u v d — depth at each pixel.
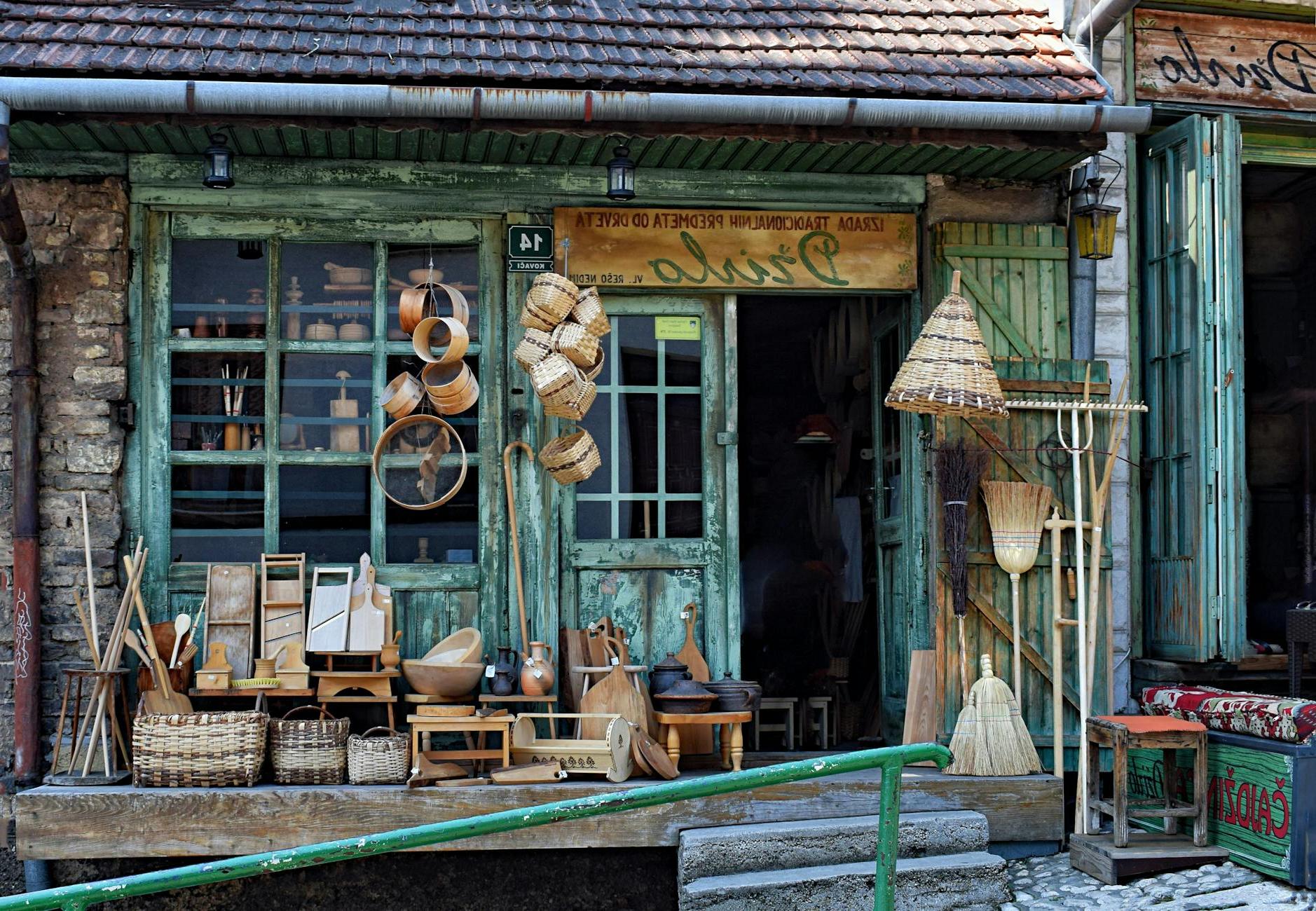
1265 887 5.44
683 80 6.06
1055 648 6.66
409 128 5.93
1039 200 7.11
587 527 6.97
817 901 5.62
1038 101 6.27
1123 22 7.40
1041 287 7.04
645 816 5.97
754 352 10.22
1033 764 6.36
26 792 5.77
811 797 6.09
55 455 6.41
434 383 6.55
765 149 6.49
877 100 6.03
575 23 6.70
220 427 6.68
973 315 6.89
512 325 6.77
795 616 9.61
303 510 6.72
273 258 6.74
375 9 6.68
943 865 5.69
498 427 6.82
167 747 5.88
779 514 10.01
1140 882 5.70
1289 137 7.70
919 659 6.72
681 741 6.66
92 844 5.73
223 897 5.87
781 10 7.03
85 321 6.44
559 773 6.05
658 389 7.05
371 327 6.82
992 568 6.79
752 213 6.95
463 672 6.28
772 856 5.80
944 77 6.39
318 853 3.32
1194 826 5.94
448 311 6.81
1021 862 6.23
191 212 6.66
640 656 6.95
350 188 6.66
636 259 6.84
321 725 6.05
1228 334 7.00
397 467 6.74
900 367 6.98
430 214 6.79
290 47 6.11
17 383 6.31
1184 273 7.22
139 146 6.38
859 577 8.81
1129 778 6.63
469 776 6.15
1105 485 6.73
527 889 6.01
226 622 6.49
